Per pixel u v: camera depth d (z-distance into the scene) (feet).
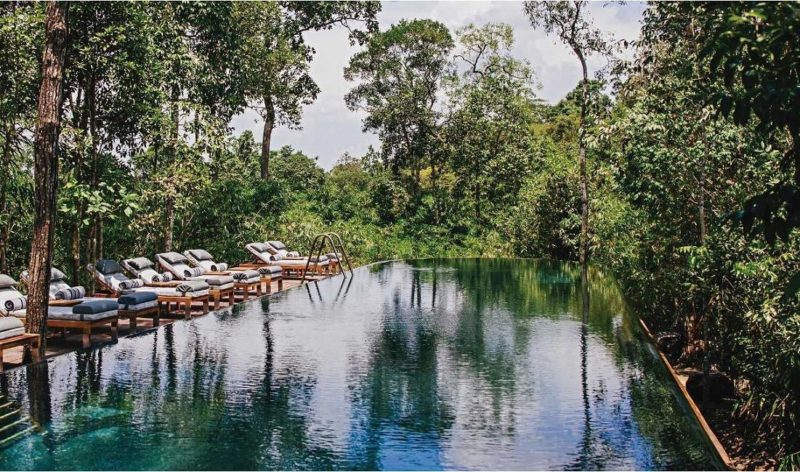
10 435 12.78
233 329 23.52
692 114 24.61
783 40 10.13
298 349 20.20
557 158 58.13
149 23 31.86
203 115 38.58
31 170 29.91
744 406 21.84
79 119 31.27
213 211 45.39
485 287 36.09
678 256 27.99
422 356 19.35
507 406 14.67
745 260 21.84
